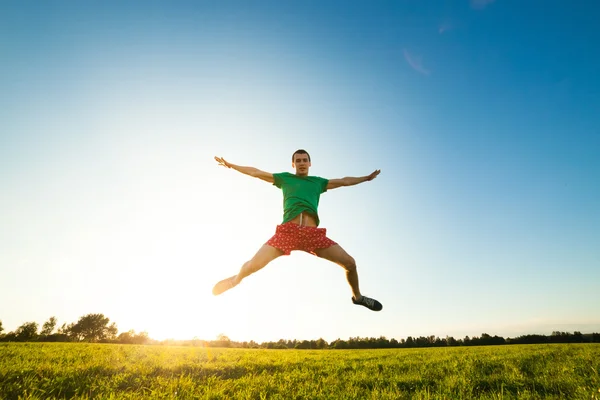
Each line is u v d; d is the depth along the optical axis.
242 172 4.49
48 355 10.71
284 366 10.42
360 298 4.50
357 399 5.61
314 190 4.51
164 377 7.09
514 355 14.59
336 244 4.12
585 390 5.69
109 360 9.77
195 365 9.09
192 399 5.32
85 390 5.64
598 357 11.81
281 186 4.57
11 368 6.88
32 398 4.86
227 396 5.57
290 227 4.04
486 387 7.05
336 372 9.01
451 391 6.40
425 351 22.23
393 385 6.77
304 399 5.56
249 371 9.02
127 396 5.30
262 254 3.96
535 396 5.63
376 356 16.44
